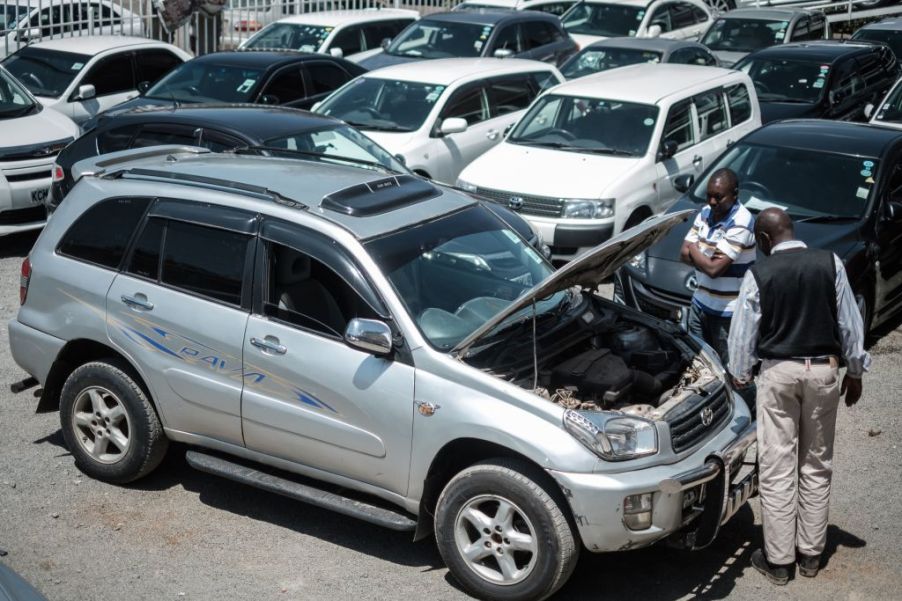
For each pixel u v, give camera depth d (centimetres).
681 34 2116
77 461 655
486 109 1281
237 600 527
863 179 897
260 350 561
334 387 541
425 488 530
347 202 580
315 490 563
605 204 1020
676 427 516
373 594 535
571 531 502
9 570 418
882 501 643
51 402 659
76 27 1862
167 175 625
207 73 1318
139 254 607
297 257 568
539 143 1136
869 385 827
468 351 532
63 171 1027
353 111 1238
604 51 1686
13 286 1027
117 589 533
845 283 527
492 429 502
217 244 584
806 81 1482
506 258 607
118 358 625
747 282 536
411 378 523
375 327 518
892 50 1816
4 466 661
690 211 571
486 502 523
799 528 556
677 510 502
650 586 548
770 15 1995
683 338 614
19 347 648
